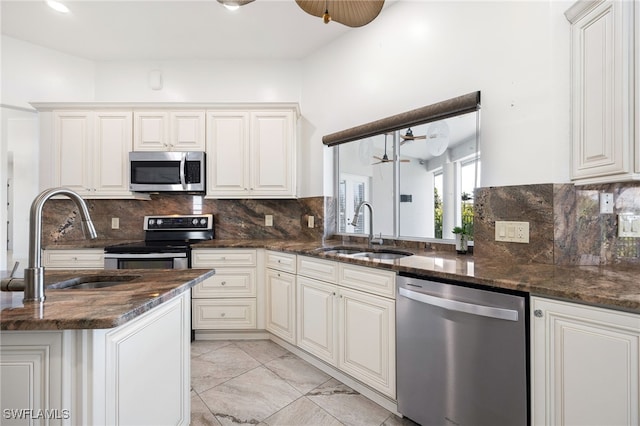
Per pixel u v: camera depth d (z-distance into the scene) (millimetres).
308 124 3367
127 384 1082
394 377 1749
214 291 2863
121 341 1051
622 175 1359
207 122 3154
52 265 2873
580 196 1666
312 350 2322
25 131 3410
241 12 2666
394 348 1752
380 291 1824
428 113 2189
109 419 993
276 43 3148
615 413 1054
